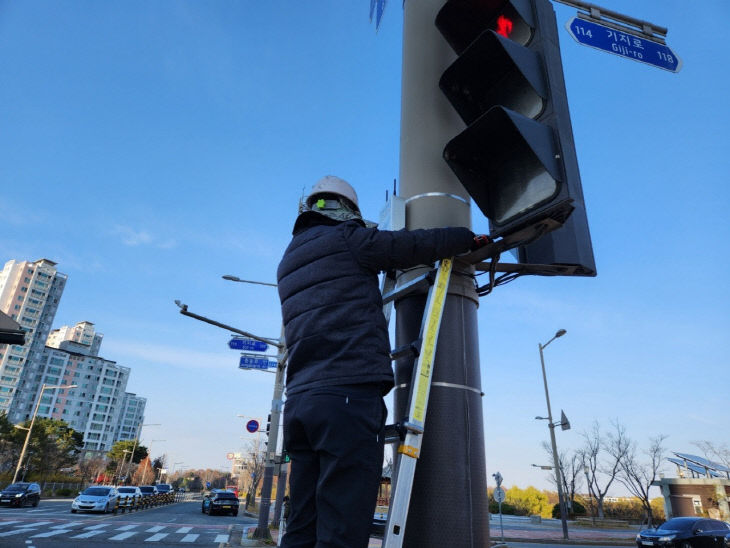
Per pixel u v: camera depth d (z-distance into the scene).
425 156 2.56
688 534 16.38
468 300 2.19
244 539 13.73
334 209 1.91
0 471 46.56
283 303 1.69
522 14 2.11
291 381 1.53
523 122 1.82
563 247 2.21
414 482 1.89
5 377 100.00
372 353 1.46
